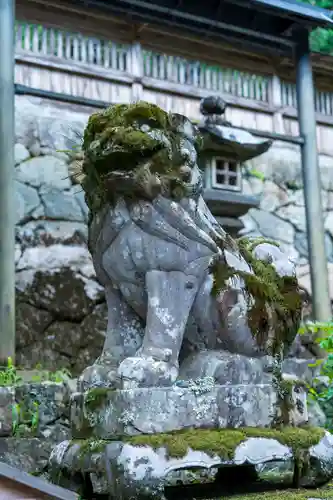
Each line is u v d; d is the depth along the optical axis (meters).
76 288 5.62
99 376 2.26
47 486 1.58
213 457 2.04
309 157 5.59
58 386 3.34
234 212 4.93
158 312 2.22
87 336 5.53
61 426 3.27
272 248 2.69
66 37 6.33
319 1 8.42
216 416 2.17
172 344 2.21
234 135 4.75
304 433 2.30
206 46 7.03
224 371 2.25
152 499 1.93
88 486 2.29
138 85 6.59
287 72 7.46
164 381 2.12
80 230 5.83
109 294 2.45
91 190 2.34
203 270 2.30
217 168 4.84
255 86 7.27
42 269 5.55
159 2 5.09
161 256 2.22
